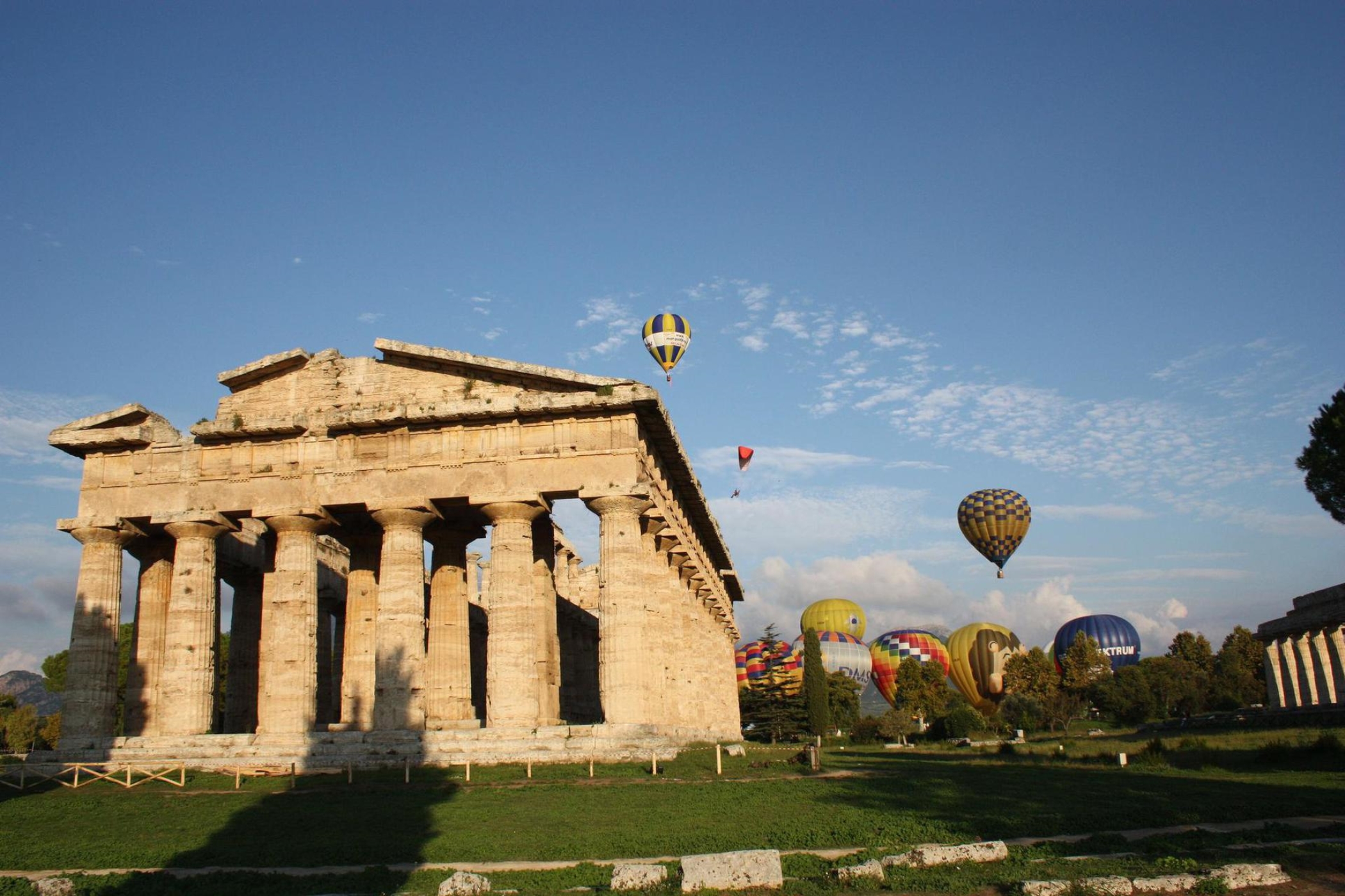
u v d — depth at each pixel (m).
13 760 58.16
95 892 23.52
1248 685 153.62
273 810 33.56
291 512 50.41
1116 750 54.72
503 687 47.38
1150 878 20.12
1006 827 27.27
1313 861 21.83
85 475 53.25
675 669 59.62
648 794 34.69
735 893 20.91
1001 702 125.44
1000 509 107.69
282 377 52.84
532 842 27.08
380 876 23.83
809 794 34.12
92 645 51.09
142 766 45.31
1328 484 52.97
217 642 52.22
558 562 87.38
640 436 50.56
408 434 50.44
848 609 179.62
